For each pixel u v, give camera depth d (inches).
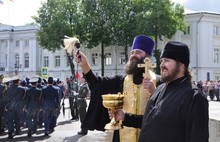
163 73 128.6
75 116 754.8
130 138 170.4
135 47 175.5
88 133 557.0
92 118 173.2
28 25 2573.8
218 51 2057.1
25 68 2586.1
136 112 170.1
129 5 1886.1
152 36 1728.6
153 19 1685.5
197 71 2000.5
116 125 148.2
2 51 2699.3
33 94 535.5
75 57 174.1
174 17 1710.1
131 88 173.2
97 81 175.6
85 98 545.6
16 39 2640.3
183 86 123.9
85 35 1905.8
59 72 2440.9
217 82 1445.6
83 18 1865.2
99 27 1878.7
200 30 2000.5
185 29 1829.5
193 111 116.3
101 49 2098.9
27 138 512.4
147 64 149.7
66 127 629.6
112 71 2289.6
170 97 123.4
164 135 119.6
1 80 553.9
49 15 1865.2
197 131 114.3
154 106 128.7
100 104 173.6
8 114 514.6
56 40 1847.9
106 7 1870.1
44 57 2534.5
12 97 522.9
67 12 1868.8
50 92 542.9
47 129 536.7
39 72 2544.3
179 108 119.0
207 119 116.9
